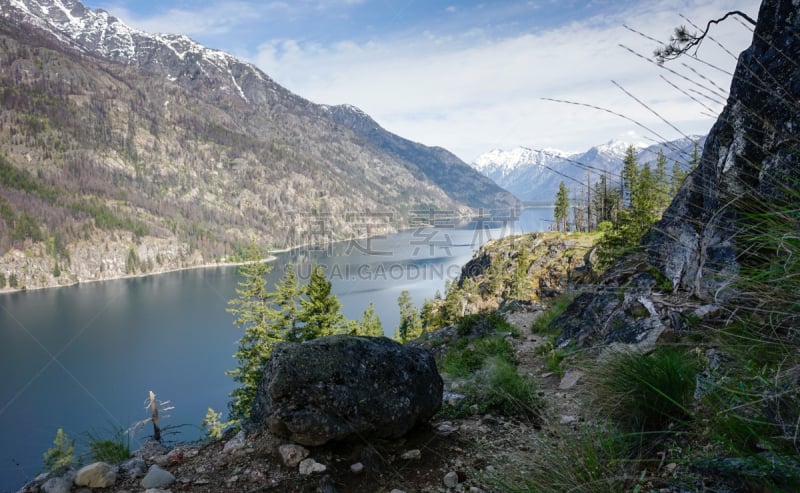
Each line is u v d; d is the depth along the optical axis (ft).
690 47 19.20
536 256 161.27
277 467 11.73
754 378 7.42
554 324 41.83
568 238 158.20
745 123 15.87
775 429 6.56
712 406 7.82
